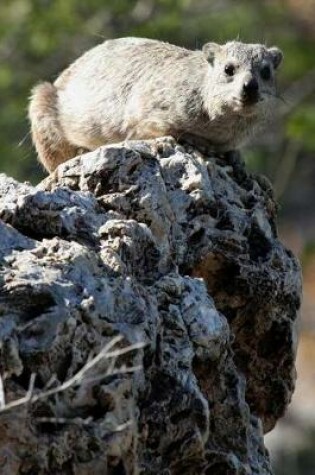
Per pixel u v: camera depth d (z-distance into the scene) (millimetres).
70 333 12750
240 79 21281
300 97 49281
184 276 15211
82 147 23141
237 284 16141
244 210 16672
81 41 48625
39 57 48656
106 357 12742
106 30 48438
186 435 13570
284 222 58094
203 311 14414
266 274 16234
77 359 12766
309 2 57125
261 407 16906
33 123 23406
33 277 13000
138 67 21953
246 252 16281
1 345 12422
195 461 13797
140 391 13148
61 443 12406
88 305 12945
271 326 16469
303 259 44844
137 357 13117
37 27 47781
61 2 47656
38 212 14414
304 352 48656
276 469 38438
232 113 21188
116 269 13805
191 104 21172
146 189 15609
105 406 12750
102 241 14477
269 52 22578
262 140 45781
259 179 18406
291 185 59031
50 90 23219
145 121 21625
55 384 12555
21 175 46156
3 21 48281
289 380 16906
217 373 14633
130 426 12766
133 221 14789
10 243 13719
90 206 14977
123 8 48094
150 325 13461
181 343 14008
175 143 16875
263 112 22062
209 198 16266
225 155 21781
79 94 22547
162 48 22188
